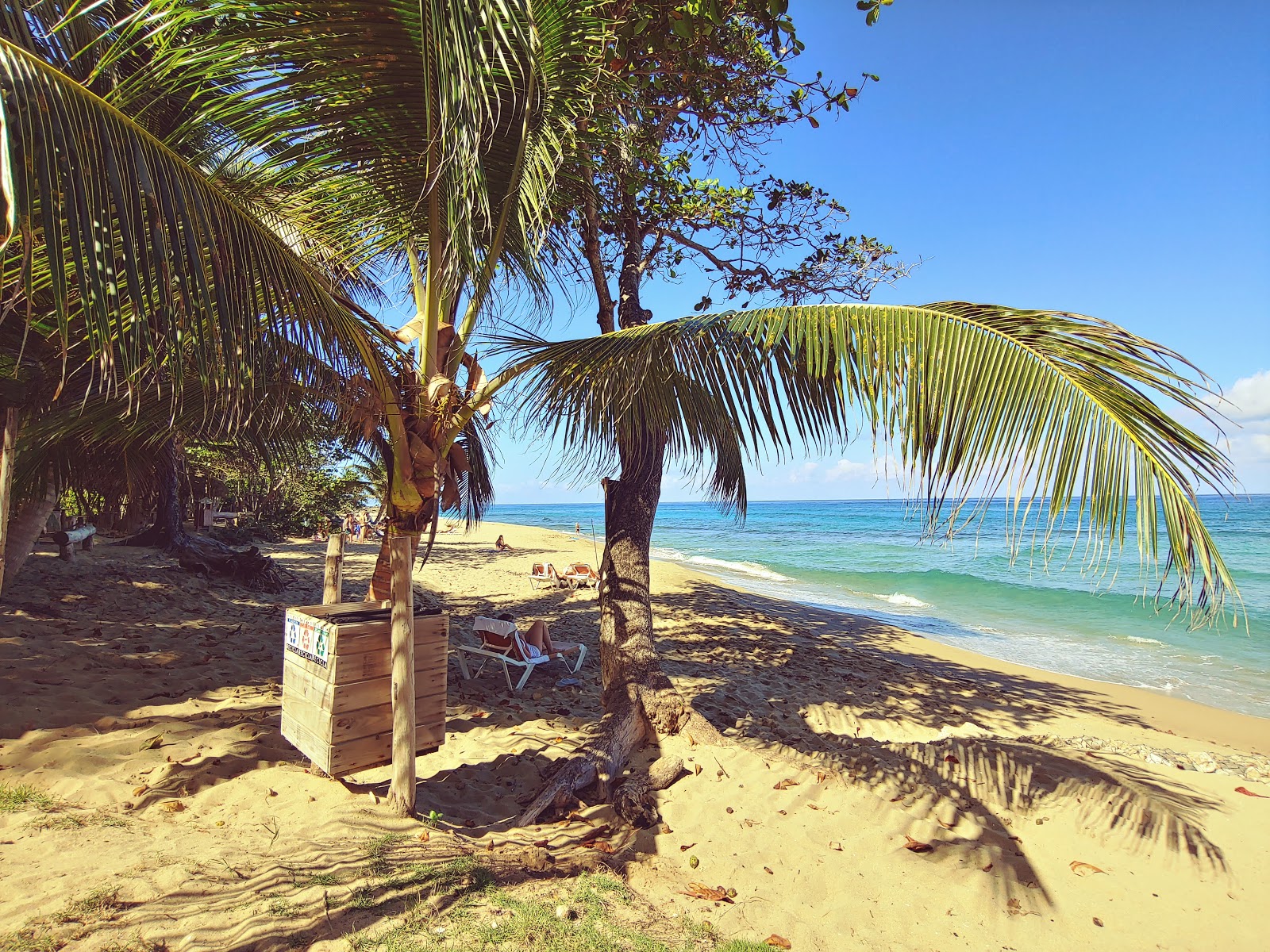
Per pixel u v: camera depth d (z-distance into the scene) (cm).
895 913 309
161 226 210
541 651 703
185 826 301
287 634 357
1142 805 430
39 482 548
